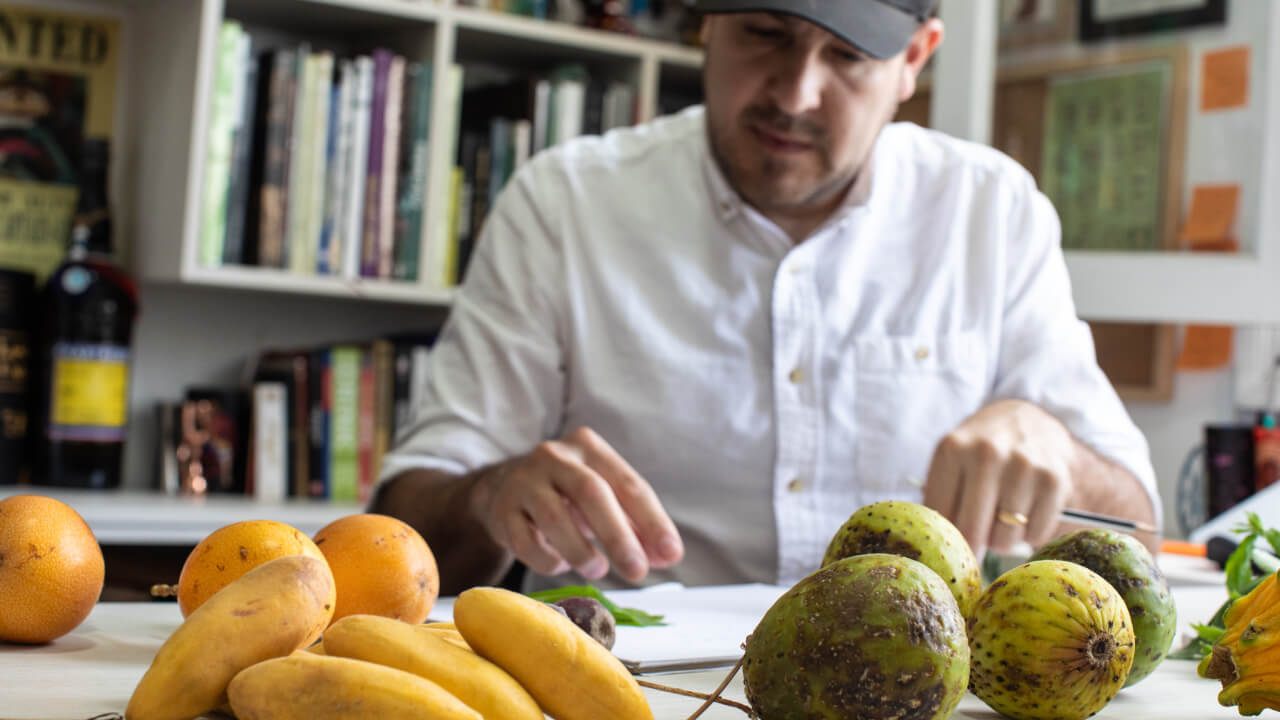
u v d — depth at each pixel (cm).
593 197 151
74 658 61
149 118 200
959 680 48
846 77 126
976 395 152
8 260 198
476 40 216
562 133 212
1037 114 209
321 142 191
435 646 45
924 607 48
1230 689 55
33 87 200
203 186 183
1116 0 204
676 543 98
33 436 191
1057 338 152
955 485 107
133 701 45
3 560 61
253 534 62
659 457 146
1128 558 60
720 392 146
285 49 214
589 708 46
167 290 208
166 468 195
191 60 184
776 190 134
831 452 148
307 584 48
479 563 117
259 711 43
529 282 148
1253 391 211
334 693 42
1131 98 204
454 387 144
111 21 205
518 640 46
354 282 194
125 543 165
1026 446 115
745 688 51
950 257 152
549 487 99
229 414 196
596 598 78
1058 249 160
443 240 202
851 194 146
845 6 118
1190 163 202
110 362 187
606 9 222
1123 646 54
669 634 76
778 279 145
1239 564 75
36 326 192
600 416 147
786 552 144
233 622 46
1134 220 205
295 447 196
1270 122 194
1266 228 195
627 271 149
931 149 157
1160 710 59
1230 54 197
